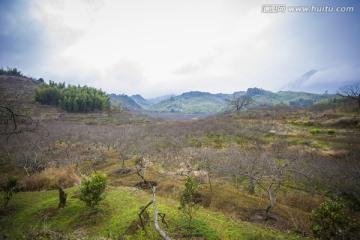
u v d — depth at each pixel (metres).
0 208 15.24
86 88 136.12
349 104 68.00
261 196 19.69
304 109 85.50
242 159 26.14
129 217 13.17
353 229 9.77
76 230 11.95
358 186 19.06
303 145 40.47
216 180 24.03
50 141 41.12
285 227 13.25
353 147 34.53
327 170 23.00
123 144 39.41
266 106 111.50
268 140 46.41
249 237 11.41
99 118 94.06
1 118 15.98
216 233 11.61
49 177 22.11
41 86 115.19
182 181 23.09
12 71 144.38
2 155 34.12
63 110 99.62
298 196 19.48
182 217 13.21
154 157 34.50
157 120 106.19
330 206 10.31
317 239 11.09
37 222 13.16
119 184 22.30
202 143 47.75
